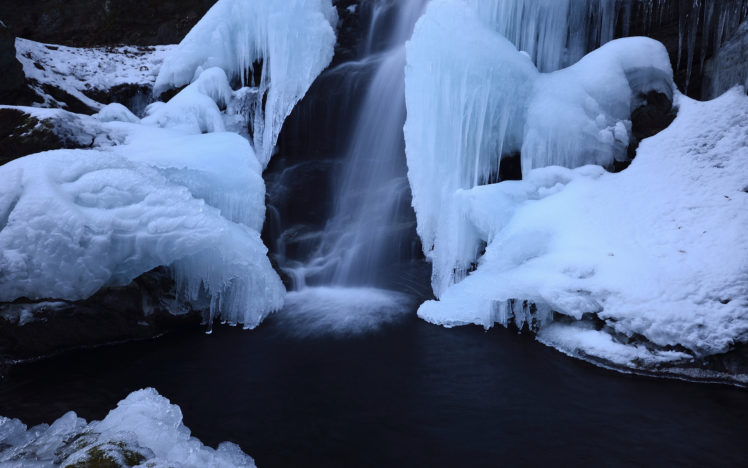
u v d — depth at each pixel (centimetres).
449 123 723
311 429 434
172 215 603
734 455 389
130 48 1267
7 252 555
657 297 515
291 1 955
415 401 476
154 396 462
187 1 1360
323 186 916
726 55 681
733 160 609
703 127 655
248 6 1022
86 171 614
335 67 1003
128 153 753
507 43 735
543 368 529
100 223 577
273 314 694
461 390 494
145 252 595
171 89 1075
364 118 941
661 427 425
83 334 599
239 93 1011
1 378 537
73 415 447
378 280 795
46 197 571
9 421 446
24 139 730
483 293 611
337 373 534
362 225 848
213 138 821
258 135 1004
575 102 693
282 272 784
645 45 708
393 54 966
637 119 715
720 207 570
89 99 1044
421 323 654
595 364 528
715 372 484
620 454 394
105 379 530
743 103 643
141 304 628
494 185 683
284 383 514
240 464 381
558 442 411
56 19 1332
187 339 630
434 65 723
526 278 585
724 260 521
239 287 675
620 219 602
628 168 661
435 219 748
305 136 991
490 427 433
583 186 650
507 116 721
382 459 393
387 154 905
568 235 605
